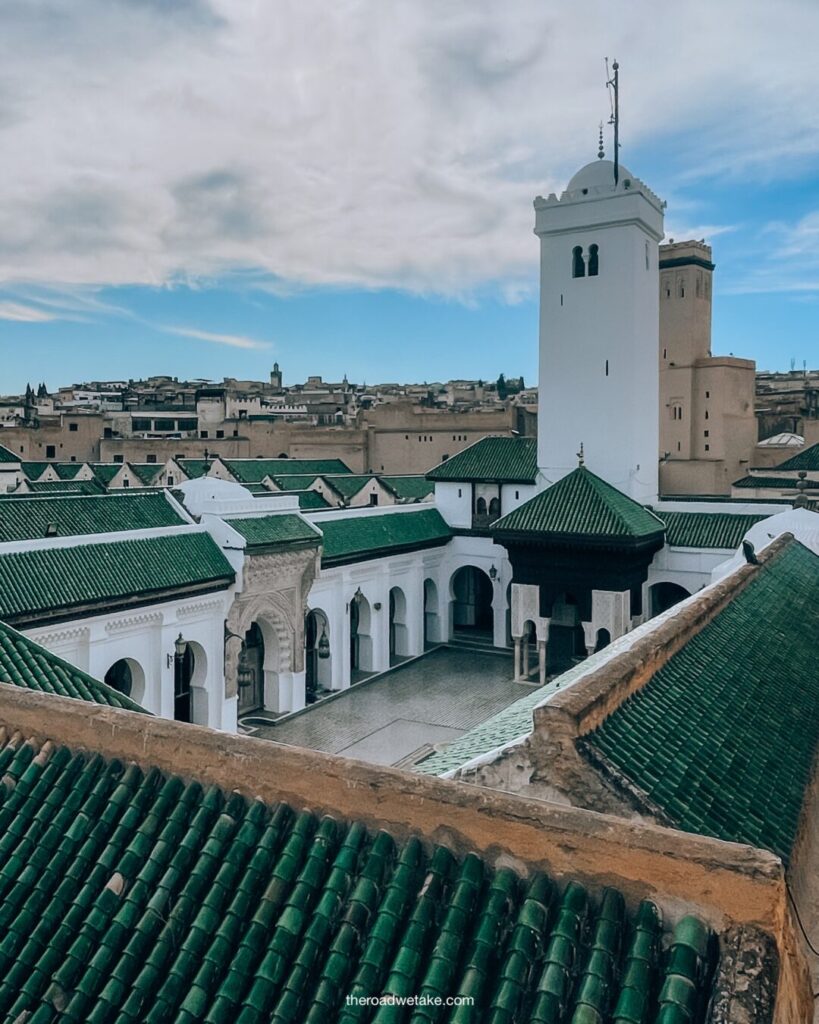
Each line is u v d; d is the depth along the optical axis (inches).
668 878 239.0
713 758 432.8
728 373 2711.6
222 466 2576.3
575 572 1401.3
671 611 679.7
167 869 291.6
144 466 2812.5
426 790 275.0
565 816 255.3
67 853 308.7
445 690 1497.3
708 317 2827.3
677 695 481.4
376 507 1711.4
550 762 386.3
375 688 1509.6
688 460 2635.3
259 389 7180.1
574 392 1617.9
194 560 1190.9
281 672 1355.8
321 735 1274.6
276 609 1318.9
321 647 1465.3
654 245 1641.2
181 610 1151.6
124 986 263.1
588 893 249.6
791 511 1112.2
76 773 336.5
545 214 1615.4
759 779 438.0
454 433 2997.0
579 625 1612.9
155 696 1126.4
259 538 1262.3
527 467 1728.6
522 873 259.1
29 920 292.2
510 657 1705.2
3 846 319.0
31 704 354.3
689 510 1549.0
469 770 400.8
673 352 2758.4
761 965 219.5
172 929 273.6
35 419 4357.8
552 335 1631.4
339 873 271.9
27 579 988.6
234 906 272.7
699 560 1453.0
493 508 1748.3
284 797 298.4
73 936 283.6
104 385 7657.5
